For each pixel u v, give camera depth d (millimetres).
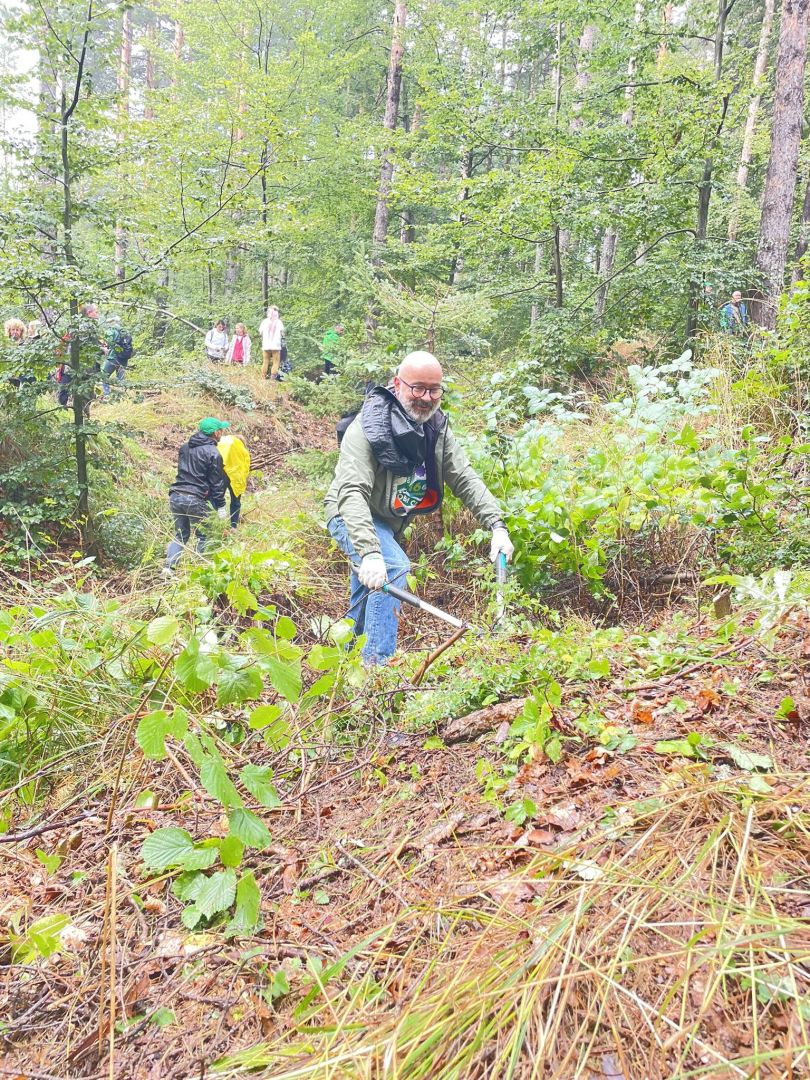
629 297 10633
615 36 11602
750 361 6512
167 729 1837
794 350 5520
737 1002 1295
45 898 2172
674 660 2812
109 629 3148
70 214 7070
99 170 7113
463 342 8383
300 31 18844
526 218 11031
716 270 9875
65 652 3146
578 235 12391
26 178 6957
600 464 4652
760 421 5578
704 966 1364
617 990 1352
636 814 1872
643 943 1449
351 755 2873
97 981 1804
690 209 10852
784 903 1491
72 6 6719
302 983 1697
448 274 15008
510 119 12539
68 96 7062
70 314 6945
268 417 12984
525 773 2285
